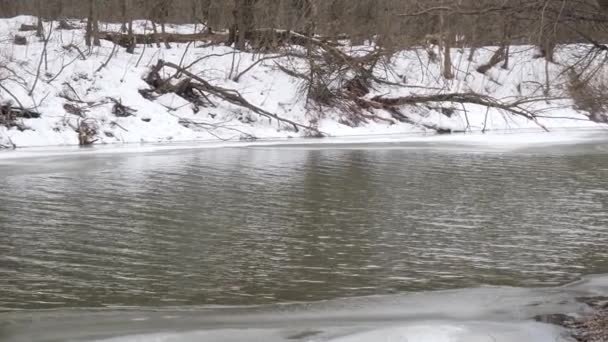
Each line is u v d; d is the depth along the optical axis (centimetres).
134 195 2022
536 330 978
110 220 1694
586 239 1567
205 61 4372
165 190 2109
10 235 1538
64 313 1059
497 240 1551
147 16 4662
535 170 2658
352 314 1063
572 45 1166
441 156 3059
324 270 1307
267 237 1548
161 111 3794
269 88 4253
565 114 4912
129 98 3775
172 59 4334
